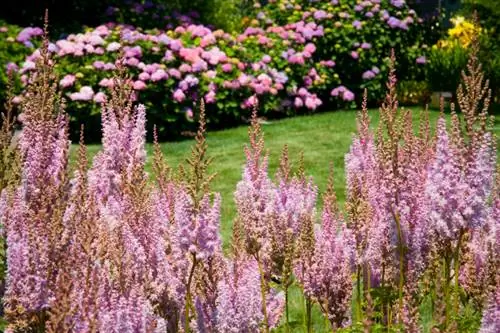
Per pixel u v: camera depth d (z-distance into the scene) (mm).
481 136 3562
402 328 3525
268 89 15414
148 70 14016
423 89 16812
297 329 5156
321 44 17141
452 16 20672
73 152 10547
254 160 4145
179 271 3295
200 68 14555
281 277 4004
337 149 12391
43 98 3957
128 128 4211
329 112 16469
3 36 14656
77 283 2941
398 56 17641
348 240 3910
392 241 3773
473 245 3980
